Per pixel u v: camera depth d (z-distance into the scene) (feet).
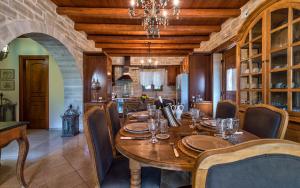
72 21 12.68
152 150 4.10
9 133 6.42
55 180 7.72
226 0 9.50
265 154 1.79
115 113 7.70
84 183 7.48
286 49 6.61
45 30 9.37
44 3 9.29
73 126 14.84
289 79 6.42
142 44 17.31
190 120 7.54
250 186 1.82
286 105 6.66
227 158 1.79
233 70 12.62
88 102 15.30
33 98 17.35
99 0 9.71
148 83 27.20
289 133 6.43
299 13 6.10
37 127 17.39
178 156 3.75
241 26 9.33
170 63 26.84
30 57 16.92
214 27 13.08
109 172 5.13
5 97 16.69
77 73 14.42
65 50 12.25
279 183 1.82
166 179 7.82
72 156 10.39
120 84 27.12
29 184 7.41
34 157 10.24
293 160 1.80
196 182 1.87
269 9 7.33
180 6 10.11
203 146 4.03
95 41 16.49
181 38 15.35
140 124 6.53
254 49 8.54
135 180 4.36
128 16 10.61
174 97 27.09
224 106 8.30
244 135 5.17
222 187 1.82
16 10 7.29
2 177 8.02
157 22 7.96
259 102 8.19
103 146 5.06
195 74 16.24
